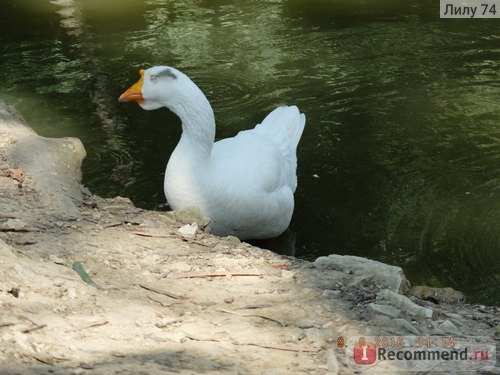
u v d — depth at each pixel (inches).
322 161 360.8
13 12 552.7
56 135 379.6
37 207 269.1
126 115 402.0
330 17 529.7
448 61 459.2
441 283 276.2
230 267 239.9
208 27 517.7
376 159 361.4
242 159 301.9
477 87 426.9
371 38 493.4
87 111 405.1
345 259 248.8
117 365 170.7
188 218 285.3
